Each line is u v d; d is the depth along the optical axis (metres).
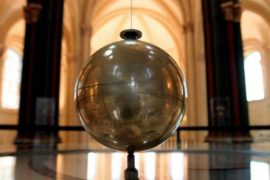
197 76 17.00
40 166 2.94
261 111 19.92
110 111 1.71
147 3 21.08
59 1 8.00
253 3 17.28
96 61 1.83
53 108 7.43
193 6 17.62
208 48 8.63
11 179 2.23
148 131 1.75
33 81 7.39
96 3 17.83
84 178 2.25
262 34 19.70
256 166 2.91
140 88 1.71
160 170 2.63
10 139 14.83
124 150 1.87
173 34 21.77
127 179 1.85
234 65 8.27
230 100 8.07
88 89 1.78
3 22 17.52
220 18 8.55
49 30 7.70
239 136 7.54
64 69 19.91
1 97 18.42
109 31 23.30
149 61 1.78
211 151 4.70
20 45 20.36
